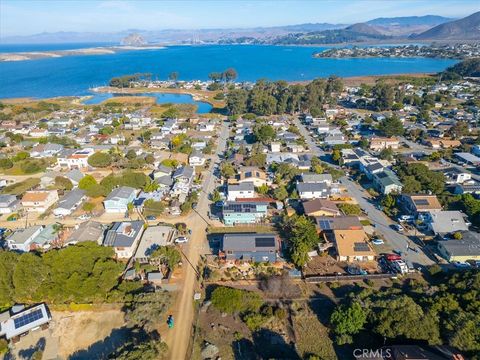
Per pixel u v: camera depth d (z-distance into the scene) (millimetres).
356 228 67938
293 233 65875
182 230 70750
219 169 104062
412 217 74062
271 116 169250
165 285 56156
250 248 61625
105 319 49750
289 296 53656
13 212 80312
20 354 44812
